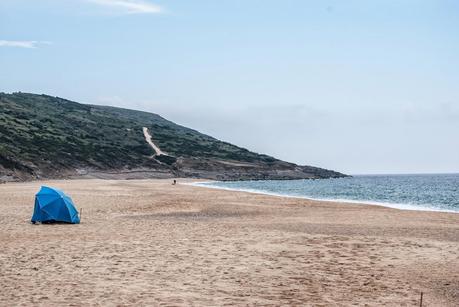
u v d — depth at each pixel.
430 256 13.14
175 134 171.25
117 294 8.80
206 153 149.25
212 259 12.34
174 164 125.19
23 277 10.11
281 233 17.58
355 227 20.48
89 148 109.06
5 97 151.38
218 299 8.60
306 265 11.86
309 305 8.36
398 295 9.18
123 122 168.75
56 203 20.16
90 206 29.30
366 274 10.94
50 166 86.38
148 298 8.55
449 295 9.25
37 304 8.08
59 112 155.50
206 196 43.41
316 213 27.70
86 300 8.36
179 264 11.63
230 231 18.08
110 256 12.53
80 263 11.59
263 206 32.72
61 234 16.78
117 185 63.44
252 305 8.28
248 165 147.12
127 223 20.72
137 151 129.62
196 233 17.36
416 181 135.38
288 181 131.50
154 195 42.91
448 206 39.56
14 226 18.94
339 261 12.41
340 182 123.19
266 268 11.41
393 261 12.45
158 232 17.58
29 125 113.69
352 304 8.51
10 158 76.62
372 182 123.88
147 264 11.58
